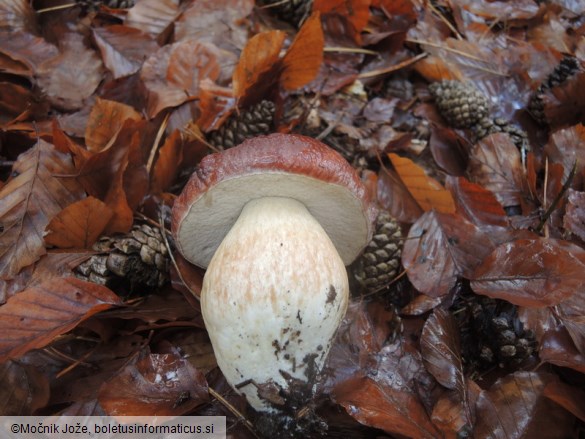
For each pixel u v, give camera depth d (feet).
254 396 1.08
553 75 1.79
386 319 1.29
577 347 1.17
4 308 1.07
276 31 1.45
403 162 1.47
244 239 1.11
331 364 1.18
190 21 1.78
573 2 2.17
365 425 1.14
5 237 1.22
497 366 1.23
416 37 1.93
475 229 1.34
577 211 1.39
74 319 1.11
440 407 1.12
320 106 1.73
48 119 1.55
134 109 1.55
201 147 1.54
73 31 1.72
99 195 1.36
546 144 1.65
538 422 1.09
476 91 1.73
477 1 2.09
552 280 1.18
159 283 1.29
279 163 1.05
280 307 1.04
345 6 1.81
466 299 1.32
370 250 1.35
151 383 1.12
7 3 1.65
